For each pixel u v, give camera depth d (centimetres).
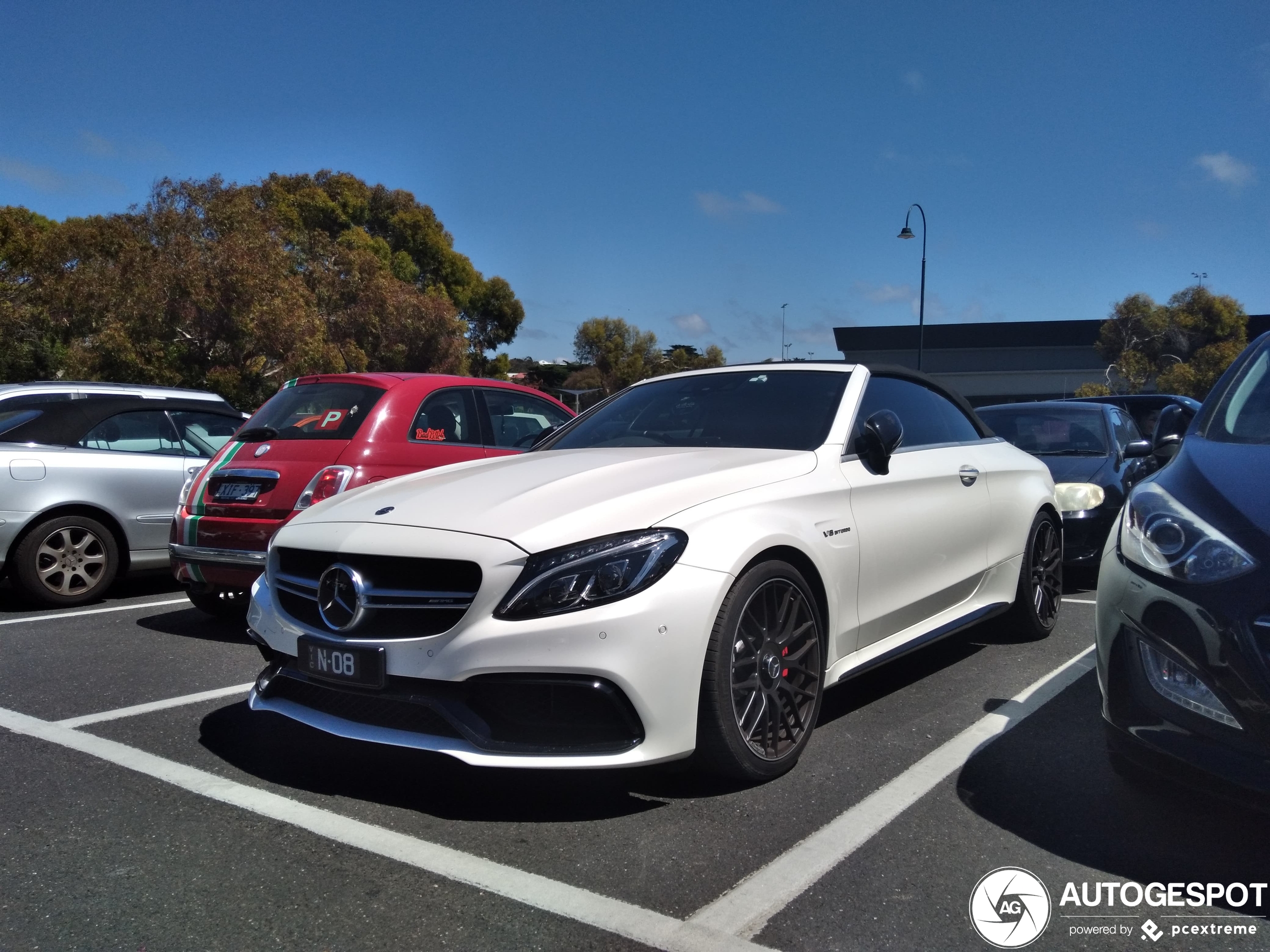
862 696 396
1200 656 234
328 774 310
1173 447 373
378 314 3105
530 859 248
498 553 267
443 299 3350
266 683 314
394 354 3109
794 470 331
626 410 429
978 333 6769
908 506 377
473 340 4884
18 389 632
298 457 504
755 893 230
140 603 641
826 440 357
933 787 296
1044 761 318
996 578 452
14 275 3009
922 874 239
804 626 312
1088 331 6556
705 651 271
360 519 306
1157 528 262
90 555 630
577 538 269
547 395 664
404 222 4306
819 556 318
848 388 387
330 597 290
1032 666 444
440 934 212
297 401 553
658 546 271
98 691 414
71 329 2548
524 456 385
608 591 261
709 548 279
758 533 293
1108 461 690
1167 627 244
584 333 7356
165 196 2825
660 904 225
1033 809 279
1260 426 302
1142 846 256
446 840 260
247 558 492
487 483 323
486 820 273
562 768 255
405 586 280
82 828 269
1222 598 232
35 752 333
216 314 2253
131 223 2922
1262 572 229
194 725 363
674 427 393
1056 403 790
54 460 614
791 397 390
